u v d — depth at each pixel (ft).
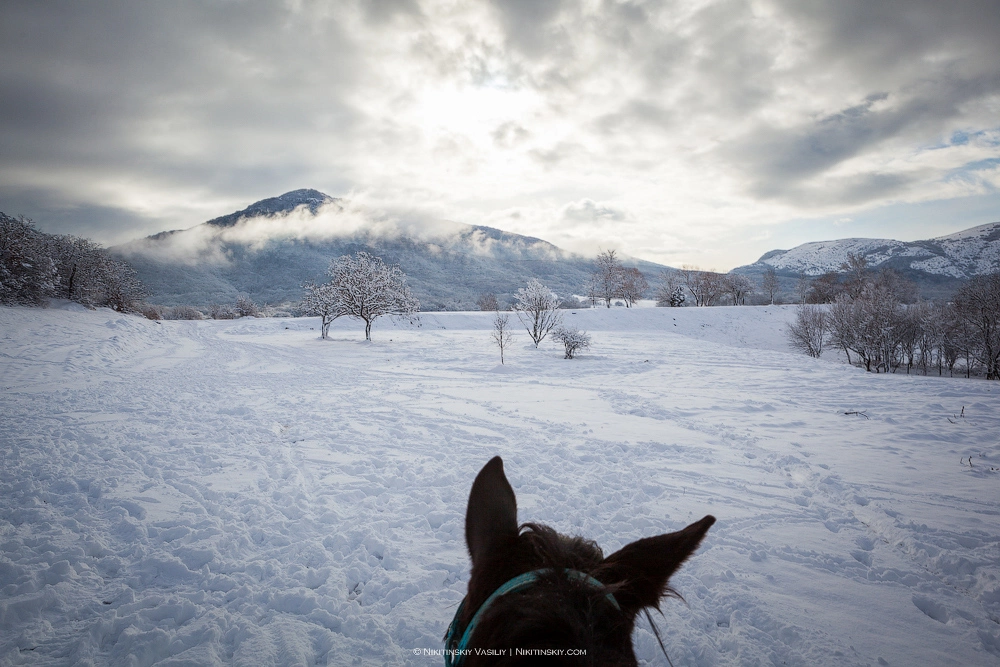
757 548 14.44
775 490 19.67
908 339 126.31
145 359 66.28
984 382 50.24
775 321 192.85
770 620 10.61
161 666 8.64
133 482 18.80
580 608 2.63
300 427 29.43
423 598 11.18
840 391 44.39
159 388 43.37
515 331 153.79
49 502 16.47
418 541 14.42
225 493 18.03
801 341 150.51
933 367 133.08
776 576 12.78
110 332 80.69
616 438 27.86
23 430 26.27
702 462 23.39
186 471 20.57
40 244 107.65
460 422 31.83
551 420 32.71
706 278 315.78
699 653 9.59
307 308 138.10
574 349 80.38
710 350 94.68
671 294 282.97
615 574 3.28
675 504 17.99
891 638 10.18
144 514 15.67
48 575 11.44
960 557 13.53
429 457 23.65
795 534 15.52
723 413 35.32
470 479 20.42
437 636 9.70
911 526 15.97
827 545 14.76
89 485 18.30
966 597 11.92
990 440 27.50
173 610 10.36
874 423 31.83
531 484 19.89
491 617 2.75
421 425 30.86
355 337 135.95
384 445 25.77
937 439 27.89
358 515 16.39
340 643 9.43
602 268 318.45
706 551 14.16
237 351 85.87
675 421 32.65
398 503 17.62
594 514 17.07
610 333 154.51
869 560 13.92
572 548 3.59
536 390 46.01
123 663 8.73
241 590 11.19
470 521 4.09
